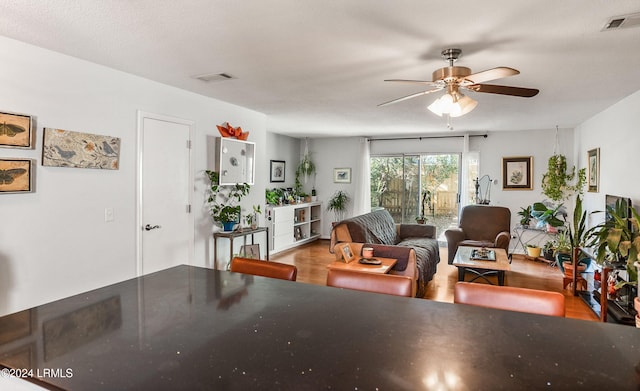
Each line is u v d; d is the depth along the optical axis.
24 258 2.63
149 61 2.96
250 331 1.15
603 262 3.33
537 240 6.26
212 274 1.85
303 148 8.19
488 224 5.88
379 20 2.14
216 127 4.34
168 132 3.74
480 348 1.05
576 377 0.90
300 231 7.71
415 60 2.83
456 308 1.38
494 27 2.21
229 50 2.67
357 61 2.88
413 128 6.45
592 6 1.94
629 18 2.08
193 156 4.05
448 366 0.95
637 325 2.69
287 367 0.93
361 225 4.21
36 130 2.67
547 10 1.99
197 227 4.13
